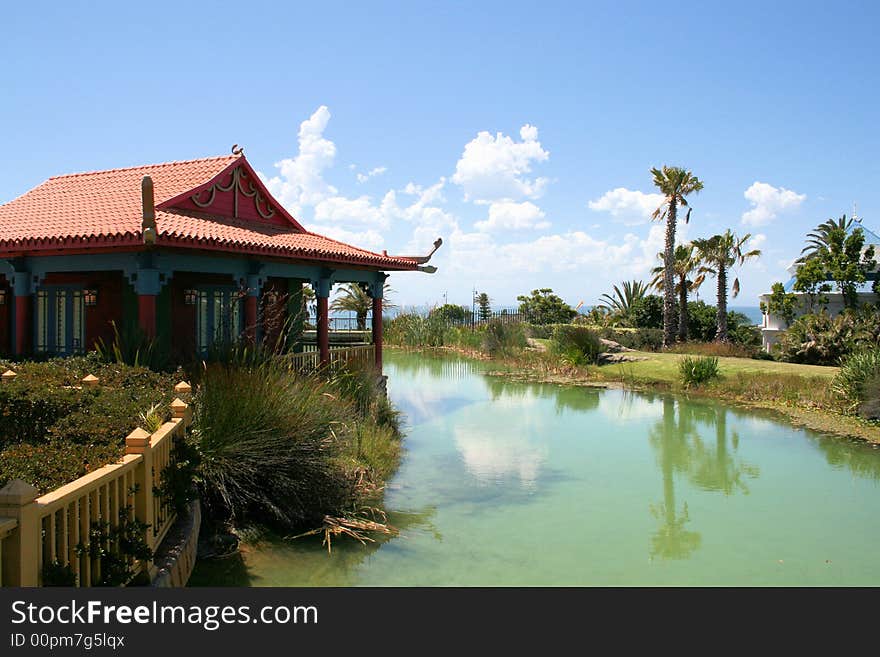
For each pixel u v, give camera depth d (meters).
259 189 14.50
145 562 4.29
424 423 14.62
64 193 14.02
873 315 27.28
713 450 12.08
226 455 6.95
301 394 8.05
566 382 21.56
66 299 12.73
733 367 21.86
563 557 6.92
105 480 3.90
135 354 9.38
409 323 35.97
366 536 7.35
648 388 20.09
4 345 13.41
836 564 6.80
